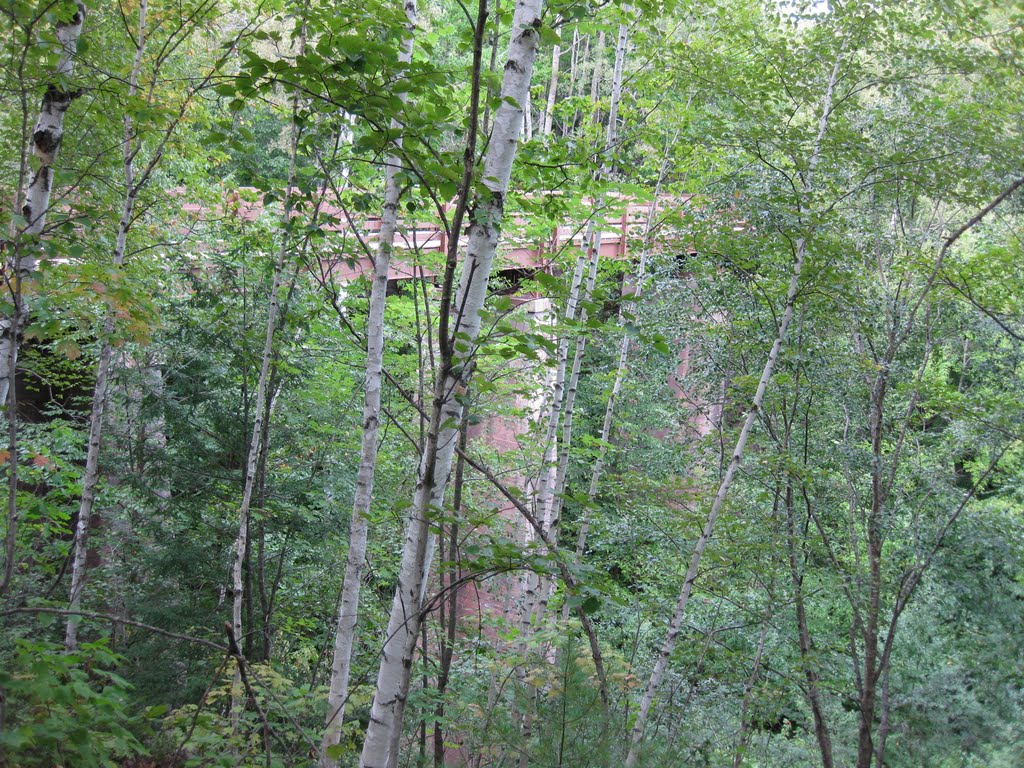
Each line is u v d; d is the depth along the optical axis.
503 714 4.63
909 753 8.11
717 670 7.77
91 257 5.93
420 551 3.43
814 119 7.48
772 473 7.71
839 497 8.50
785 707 8.95
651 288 8.87
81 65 5.71
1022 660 8.05
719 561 7.39
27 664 2.50
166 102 6.82
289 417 8.04
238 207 7.83
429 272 8.75
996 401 8.12
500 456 8.62
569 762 4.20
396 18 3.93
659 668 6.31
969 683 8.30
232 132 4.52
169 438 7.93
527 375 8.45
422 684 6.73
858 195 8.23
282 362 6.79
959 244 11.12
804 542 7.98
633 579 8.84
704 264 8.23
